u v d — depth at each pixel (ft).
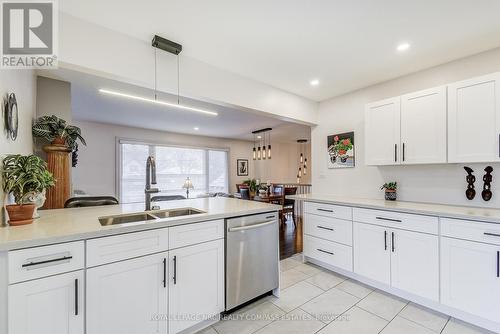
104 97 11.90
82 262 4.23
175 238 5.39
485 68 7.41
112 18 5.91
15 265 3.65
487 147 6.47
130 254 4.76
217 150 25.14
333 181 11.67
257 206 7.48
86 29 5.99
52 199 8.05
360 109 10.67
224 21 6.06
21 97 6.30
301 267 9.95
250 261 6.82
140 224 4.88
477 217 5.83
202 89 8.11
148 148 20.59
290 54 7.70
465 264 6.06
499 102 6.29
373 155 9.09
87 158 17.61
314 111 12.23
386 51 7.49
